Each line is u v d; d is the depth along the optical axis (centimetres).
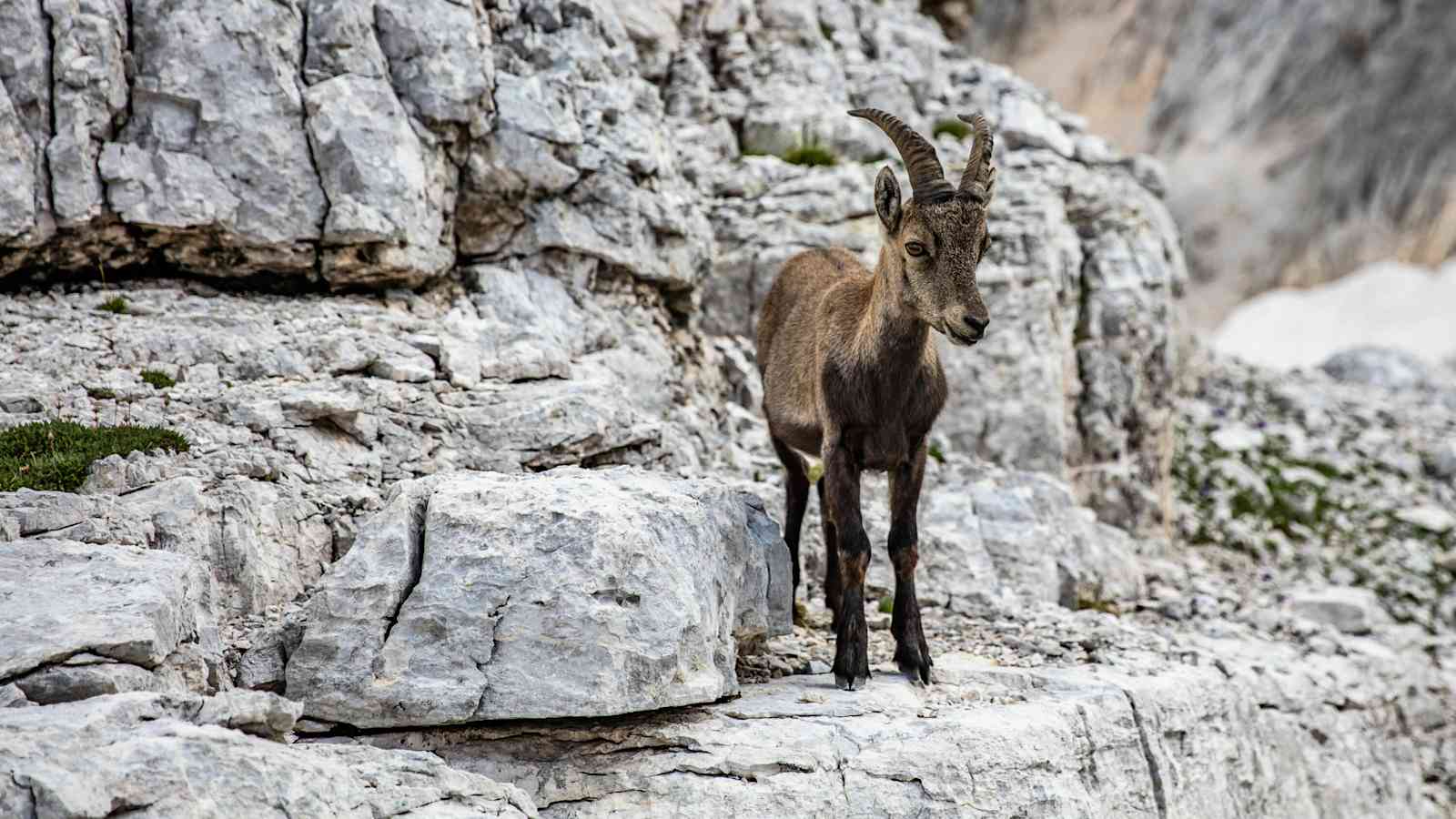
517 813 1101
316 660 1203
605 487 1305
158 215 1766
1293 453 3362
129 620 1067
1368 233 8600
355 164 1845
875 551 1920
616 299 2162
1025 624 1842
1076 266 2744
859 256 2488
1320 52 8856
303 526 1412
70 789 883
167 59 1797
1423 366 4331
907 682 1449
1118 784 1426
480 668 1185
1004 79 3222
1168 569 2562
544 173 2052
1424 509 3206
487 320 1902
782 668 1487
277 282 1905
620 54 2289
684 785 1195
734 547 1397
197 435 1462
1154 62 9319
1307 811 1841
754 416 2339
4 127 1680
